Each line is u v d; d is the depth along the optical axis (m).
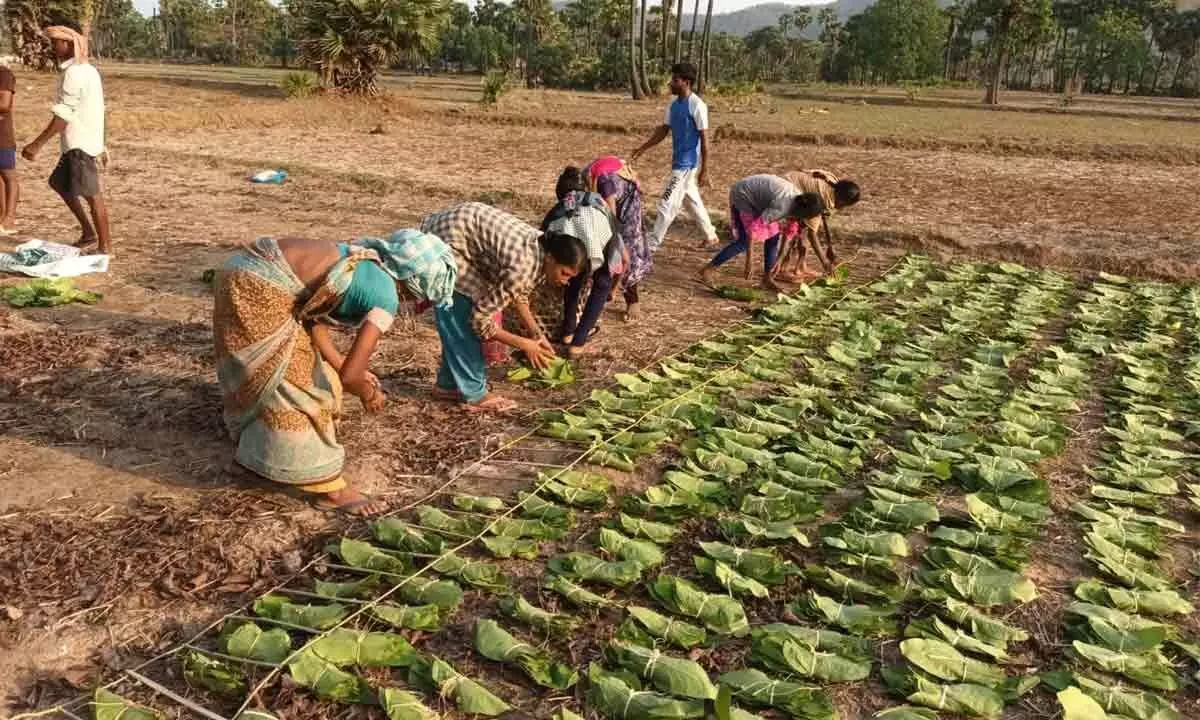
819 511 4.32
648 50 71.06
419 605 3.54
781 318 7.57
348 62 25.88
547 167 15.91
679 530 4.24
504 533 4.05
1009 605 3.78
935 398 6.04
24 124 16.44
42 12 33.66
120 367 5.79
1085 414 5.92
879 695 3.22
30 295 6.98
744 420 5.34
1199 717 3.18
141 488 4.32
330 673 3.08
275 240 4.04
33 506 4.11
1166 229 11.73
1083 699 3.04
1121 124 30.53
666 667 3.17
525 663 3.19
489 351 5.61
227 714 2.97
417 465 4.77
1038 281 9.17
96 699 2.92
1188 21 81.06
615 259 6.33
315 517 4.17
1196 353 7.15
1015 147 20.72
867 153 19.97
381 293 3.96
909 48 88.62
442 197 12.32
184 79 35.09
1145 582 3.89
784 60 110.69
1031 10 46.78
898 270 9.51
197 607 3.51
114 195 11.63
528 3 73.62
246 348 3.98
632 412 5.48
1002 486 4.64
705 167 9.07
